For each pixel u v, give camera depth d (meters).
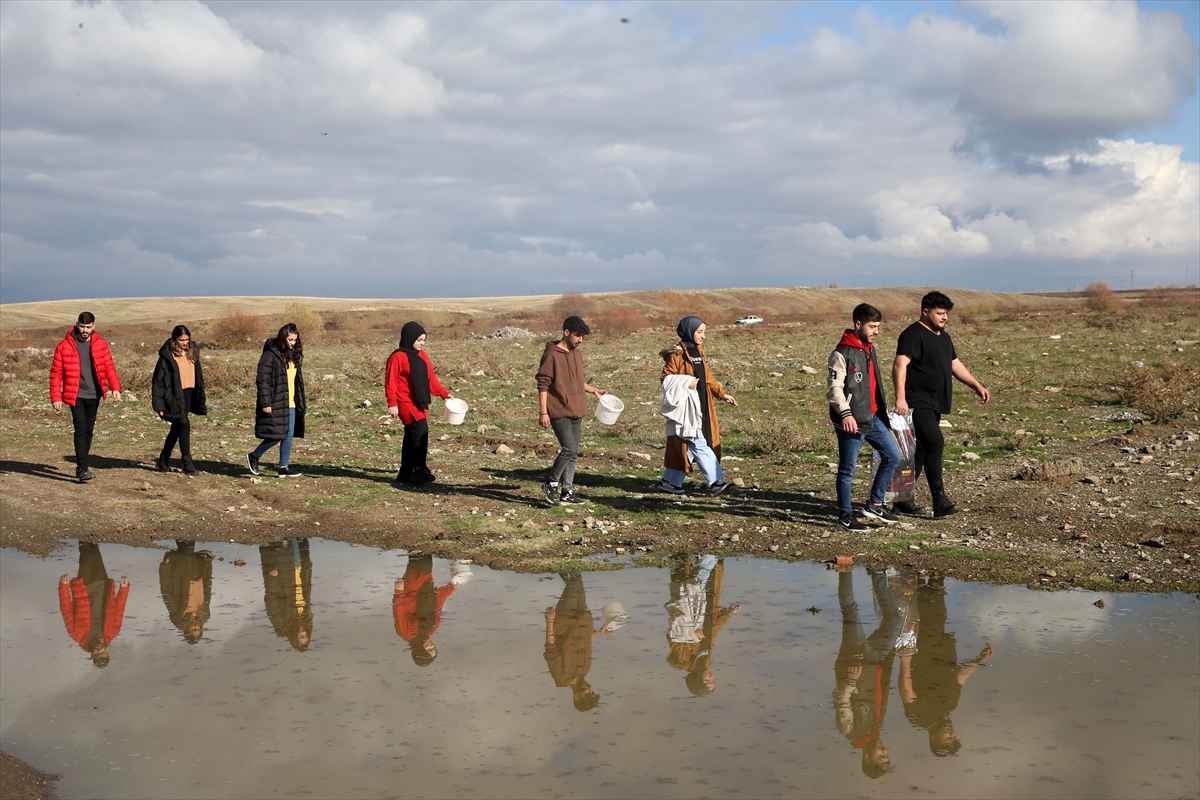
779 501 8.57
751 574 6.30
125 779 3.45
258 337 50.69
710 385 9.03
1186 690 4.14
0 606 5.89
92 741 3.81
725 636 5.02
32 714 4.12
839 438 7.43
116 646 5.07
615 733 3.78
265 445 10.36
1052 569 6.13
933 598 5.64
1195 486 8.18
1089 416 12.66
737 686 4.28
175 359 10.38
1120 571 6.03
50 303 136.62
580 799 3.21
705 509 8.31
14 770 3.53
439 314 117.50
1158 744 3.60
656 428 13.00
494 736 3.77
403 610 5.64
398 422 14.55
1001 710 3.96
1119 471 9.01
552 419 8.64
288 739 3.78
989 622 5.16
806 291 173.25
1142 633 4.91
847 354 7.34
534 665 4.62
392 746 3.69
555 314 80.12
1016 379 16.23
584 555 6.92
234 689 4.37
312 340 43.88
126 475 10.45
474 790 3.29
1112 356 18.97
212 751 3.68
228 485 9.89
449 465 10.95
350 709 4.09
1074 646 4.73
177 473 10.58
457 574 6.49
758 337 29.58
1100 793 3.22
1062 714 3.90
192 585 6.33
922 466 8.02
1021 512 7.66
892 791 3.24
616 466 10.77
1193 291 80.00
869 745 3.63
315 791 3.31
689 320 8.95
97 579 6.54
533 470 10.59
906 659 4.61
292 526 8.12
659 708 4.04
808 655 4.69
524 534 7.58
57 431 13.94
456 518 8.21
